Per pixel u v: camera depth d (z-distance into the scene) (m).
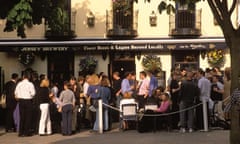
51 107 16.95
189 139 14.77
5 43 24.52
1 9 13.49
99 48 24.47
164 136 15.55
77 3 25.45
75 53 25.31
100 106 16.97
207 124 16.61
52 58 25.39
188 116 16.53
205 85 16.66
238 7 24.23
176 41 24.48
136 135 16.00
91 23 25.25
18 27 13.90
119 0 19.19
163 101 16.75
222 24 10.97
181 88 16.50
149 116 16.64
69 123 16.52
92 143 14.43
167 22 25.17
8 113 17.77
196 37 24.94
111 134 16.47
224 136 15.28
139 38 25.17
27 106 16.55
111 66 25.16
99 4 25.39
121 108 17.25
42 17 15.20
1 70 25.03
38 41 24.91
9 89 17.66
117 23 25.19
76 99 17.88
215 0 11.01
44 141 15.13
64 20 16.72
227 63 24.91
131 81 18.70
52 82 25.08
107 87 17.42
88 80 17.88
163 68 25.12
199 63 25.08
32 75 18.05
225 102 16.50
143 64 24.91
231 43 10.92
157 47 24.47
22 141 15.23
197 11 24.97
